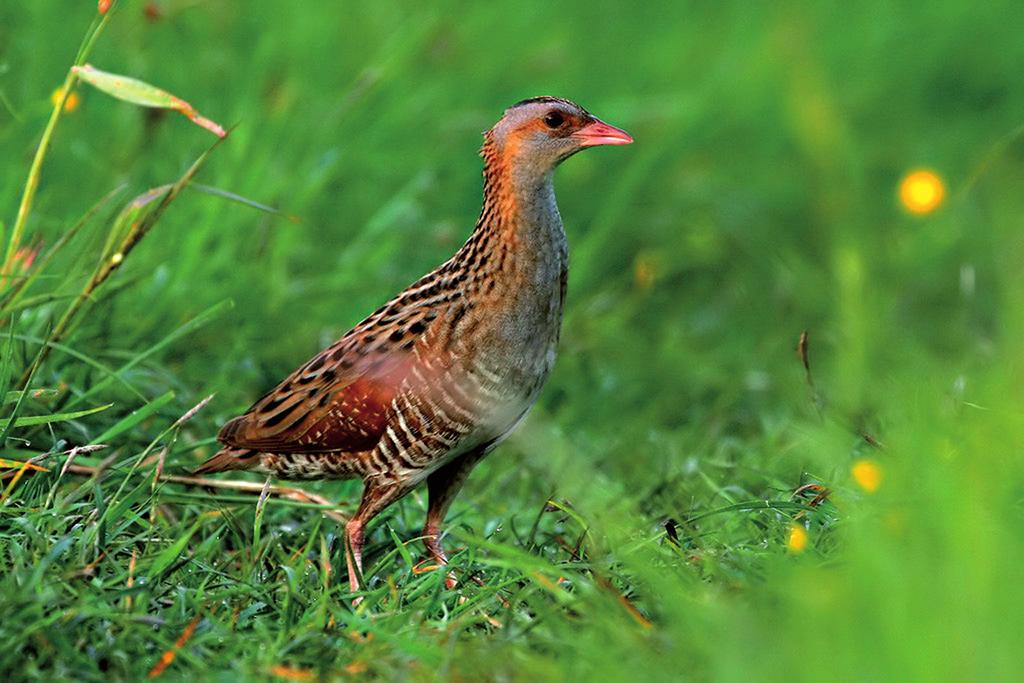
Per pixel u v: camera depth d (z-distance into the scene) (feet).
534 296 29.94
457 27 56.65
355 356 30.19
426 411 29.73
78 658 23.85
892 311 48.52
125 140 45.24
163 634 24.88
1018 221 52.75
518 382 30.19
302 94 50.14
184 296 38.70
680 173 55.11
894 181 58.95
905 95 63.41
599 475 34.76
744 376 43.98
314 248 45.85
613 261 52.08
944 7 66.33
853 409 35.63
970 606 21.12
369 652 24.39
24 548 27.17
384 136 50.80
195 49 51.70
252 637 25.21
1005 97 64.03
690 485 32.83
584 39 60.39
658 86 58.85
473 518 33.22
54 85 46.60
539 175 30.01
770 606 24.12
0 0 49.85
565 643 23.95
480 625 26.58
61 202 42.47
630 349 45.52
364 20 55.67
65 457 29.71
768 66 59.11
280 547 29.63
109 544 27.89
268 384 39.55
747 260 52.95
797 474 31.73
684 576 25.93
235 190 42.63
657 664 22.86
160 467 28.63
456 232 49.67
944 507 23.13
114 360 35.32
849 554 24.40
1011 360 32.04
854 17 65.67
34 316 33.76
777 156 57.16
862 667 20.67
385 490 30.37
